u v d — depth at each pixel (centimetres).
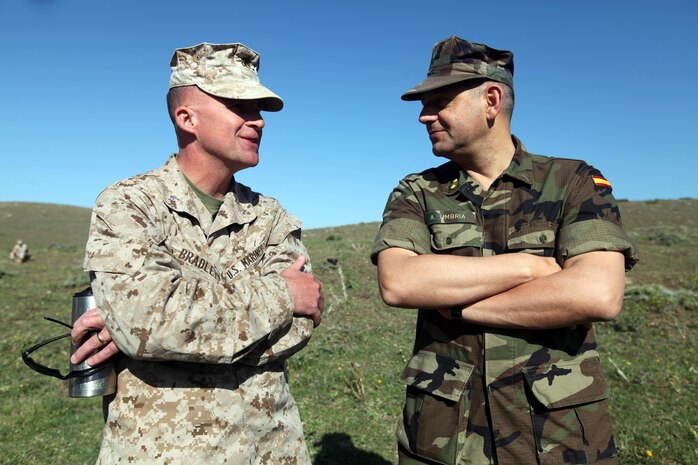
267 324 178
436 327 195
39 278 1332
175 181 200
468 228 194
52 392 566
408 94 195
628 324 748
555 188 189
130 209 180
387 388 547
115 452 176
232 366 187
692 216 2934
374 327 779
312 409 495
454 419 184
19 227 4412
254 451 188
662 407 492
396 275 190
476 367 184
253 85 198
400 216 206
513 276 178
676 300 818
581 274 171
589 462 170
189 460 173
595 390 175
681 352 644
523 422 175
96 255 172
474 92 190
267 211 220
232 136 197
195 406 177
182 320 164
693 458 397
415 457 194
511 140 203
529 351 178
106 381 179
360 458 404
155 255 174
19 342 723
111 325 166
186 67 198
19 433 462
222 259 201
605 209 182
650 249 1575
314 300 196
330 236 1961
